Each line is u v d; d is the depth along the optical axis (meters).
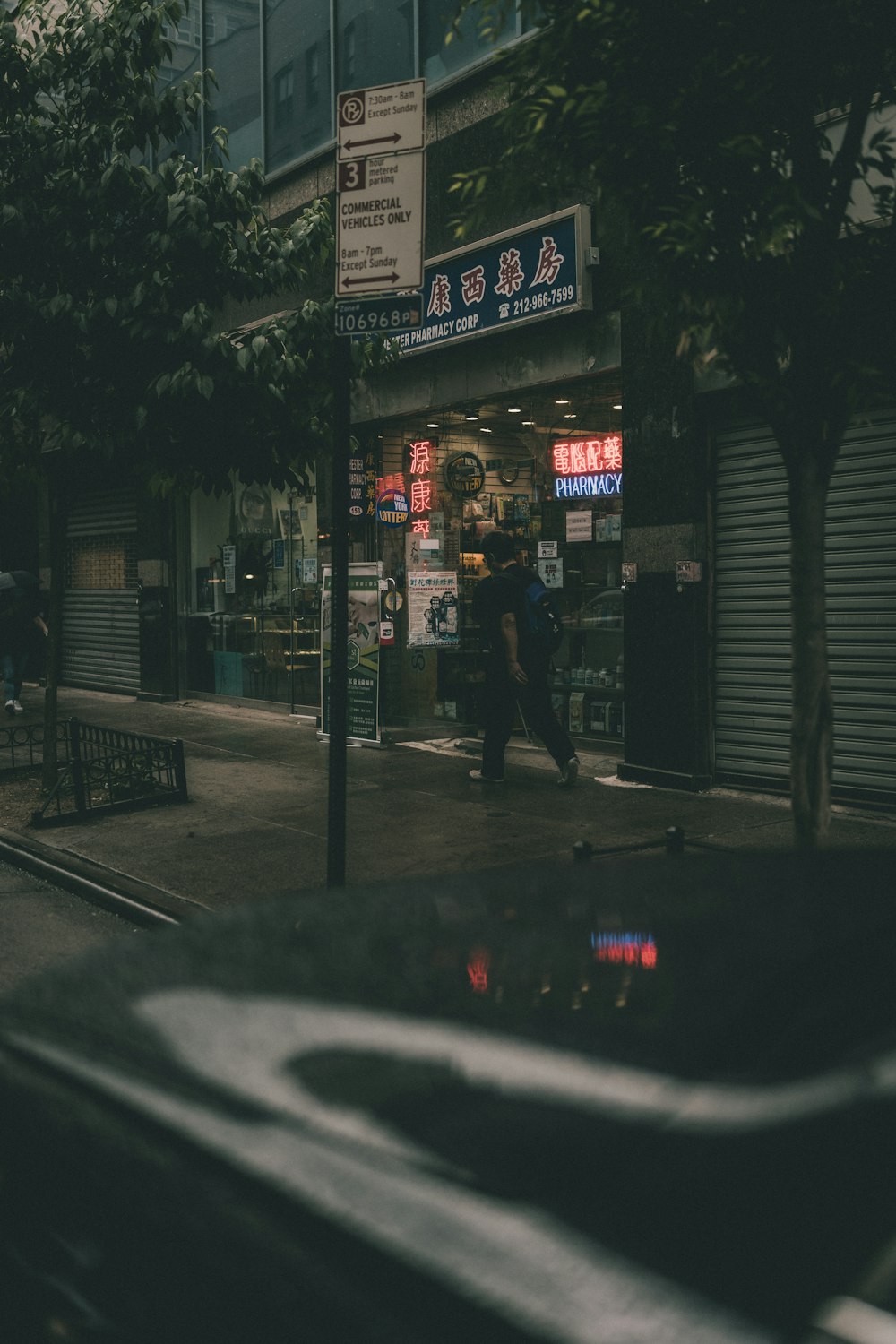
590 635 10.50
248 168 8.58
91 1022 1.70
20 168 8.41
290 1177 1.26
